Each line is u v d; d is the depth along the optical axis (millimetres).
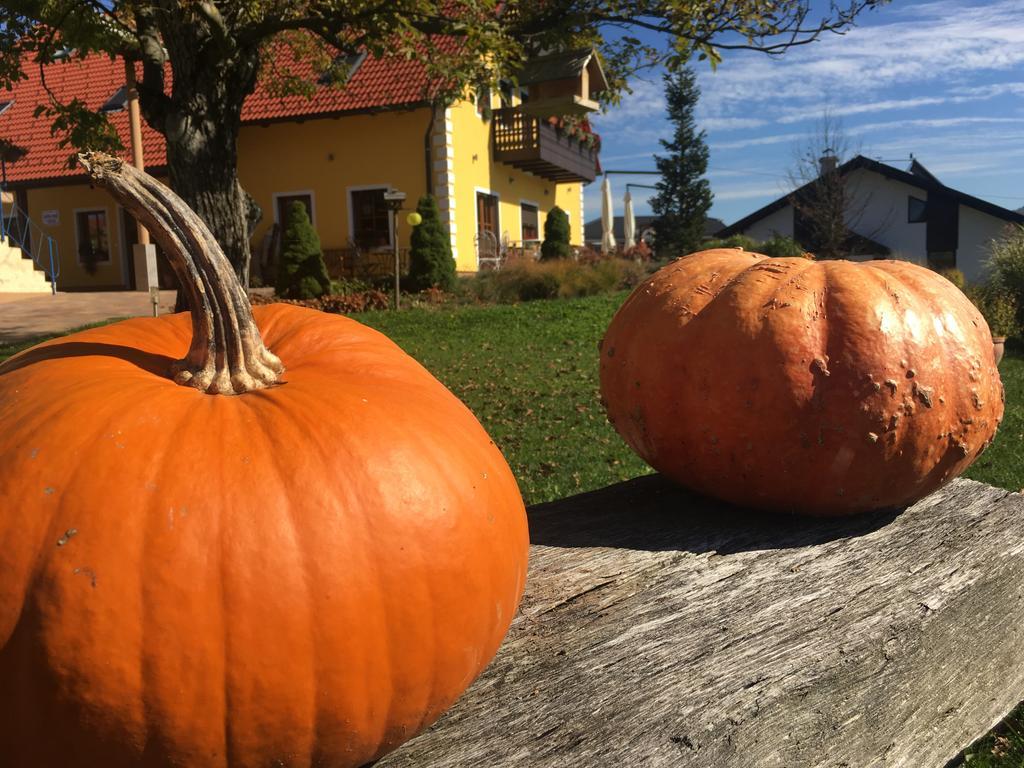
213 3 7012
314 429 1345
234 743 1187
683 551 2295
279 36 10109
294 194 19828
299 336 1732
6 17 7676
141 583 1134
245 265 7277
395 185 19094
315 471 1279
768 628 1925
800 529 2463
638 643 1846
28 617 1116
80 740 1126
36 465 1198
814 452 2199
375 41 7395
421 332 12070
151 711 1132
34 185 20453
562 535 2428
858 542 2369
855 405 2152
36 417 1278
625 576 2141
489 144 21594
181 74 6734
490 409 7141
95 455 1213
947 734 2129
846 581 2143
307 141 19547
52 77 23219
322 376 1547
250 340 1484
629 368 2494
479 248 20750
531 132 21422
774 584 2119
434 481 1374
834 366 2166
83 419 1265
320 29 7430
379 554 1265
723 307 2326
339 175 19453
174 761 1168
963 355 2283
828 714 1814
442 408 1581
